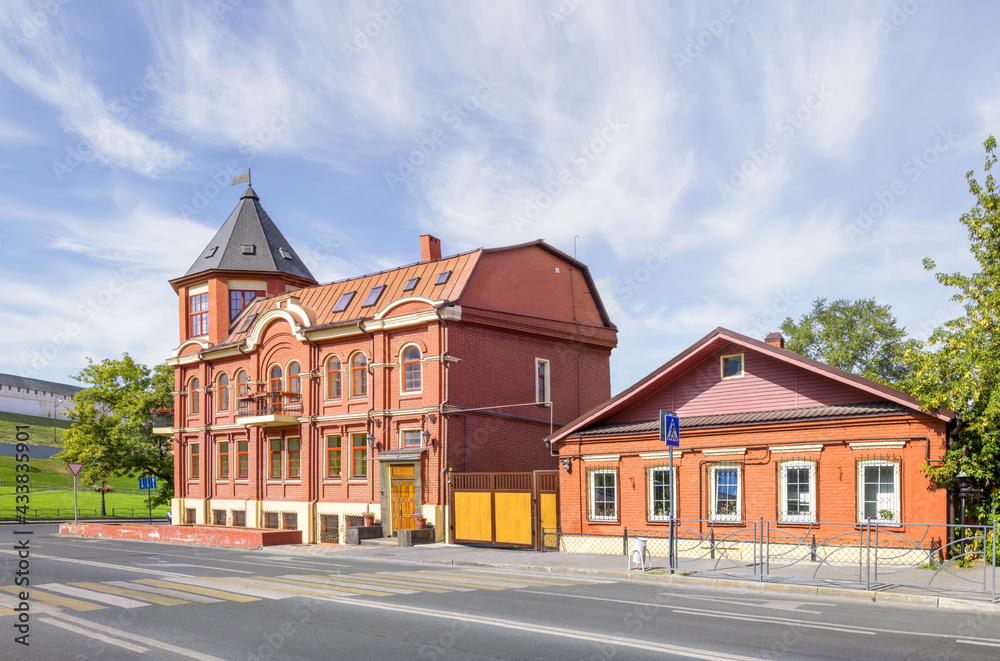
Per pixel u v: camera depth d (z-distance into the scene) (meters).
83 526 35.28
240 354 36.25
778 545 18.58
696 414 21.12
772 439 18.92
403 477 28.47
